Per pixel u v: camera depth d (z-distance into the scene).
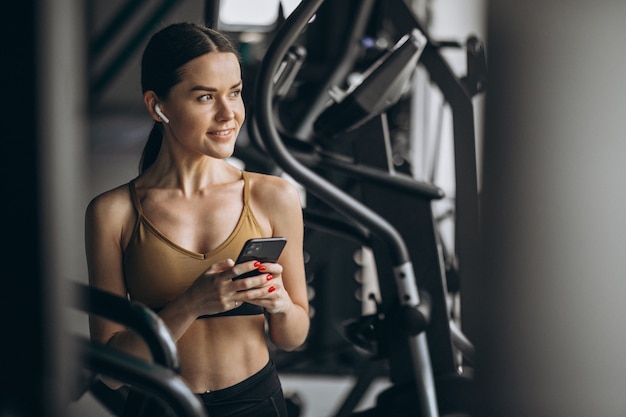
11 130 0.98
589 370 1.27
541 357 1.27
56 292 1.02
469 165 3.05
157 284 2.05
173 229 2.07
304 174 2.42
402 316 2.57
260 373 2.12
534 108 1.24
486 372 1.30
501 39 1.24
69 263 1.02
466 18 4.53
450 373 2.75
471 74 3.10
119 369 1.56
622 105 1.24
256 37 5.69
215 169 2.12
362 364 3.49
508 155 1.25
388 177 2.67
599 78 1.24
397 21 3.11
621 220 1.24
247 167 3.83
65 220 1.01
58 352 1.03
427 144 5.14
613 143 1.24
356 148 2.72
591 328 1.26
